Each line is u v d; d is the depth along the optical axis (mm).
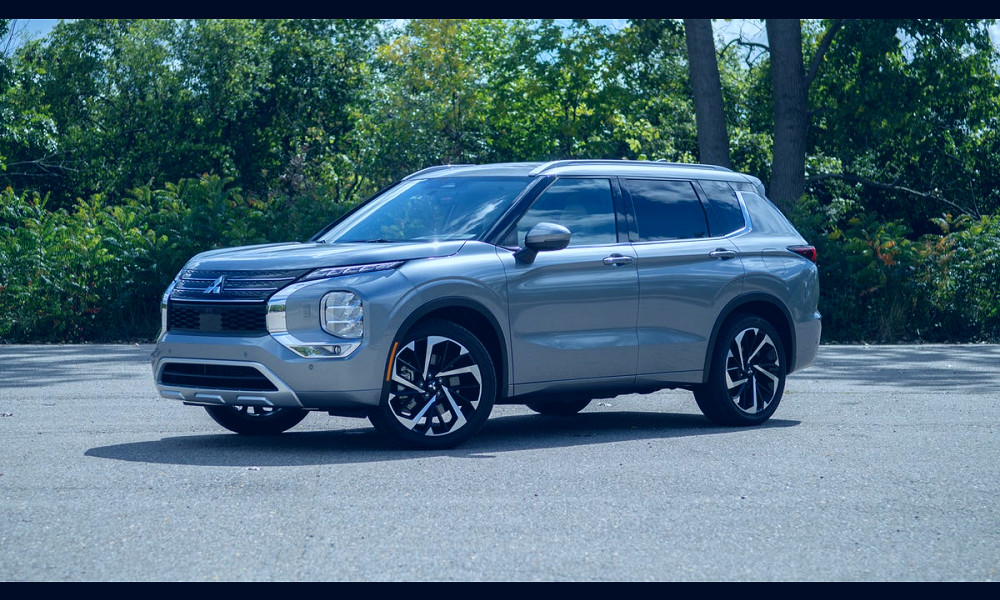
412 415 7012
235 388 6816
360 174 44562
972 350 16578
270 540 4672
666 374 8031
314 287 6734
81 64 49938
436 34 40344
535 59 38438
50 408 9188
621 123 41469
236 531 4820
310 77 47438
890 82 27453
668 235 8188
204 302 6930
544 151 41000
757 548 4633
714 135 26375
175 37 47562
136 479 5977
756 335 8523
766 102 36000
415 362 6980
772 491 5805
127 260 17062
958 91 28016
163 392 7160
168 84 47375
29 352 14789
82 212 18047
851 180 35781
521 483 5957
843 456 6934
